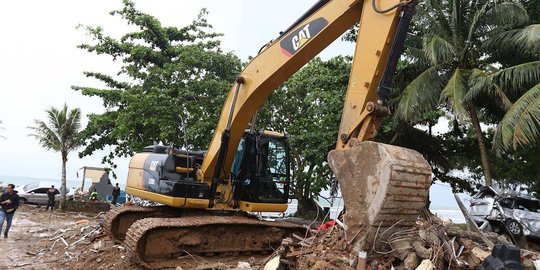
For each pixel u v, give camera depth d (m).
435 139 18.50
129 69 21.11
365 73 5.73
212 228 8.60
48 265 8.44
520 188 22.12
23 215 18.45
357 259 4.92
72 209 21.70
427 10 15.65
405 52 16.05
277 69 7.73
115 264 7.94
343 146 5.68
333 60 17.27
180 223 8.09
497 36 14.57
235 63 20.92
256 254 9.04
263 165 9.60
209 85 19.36
